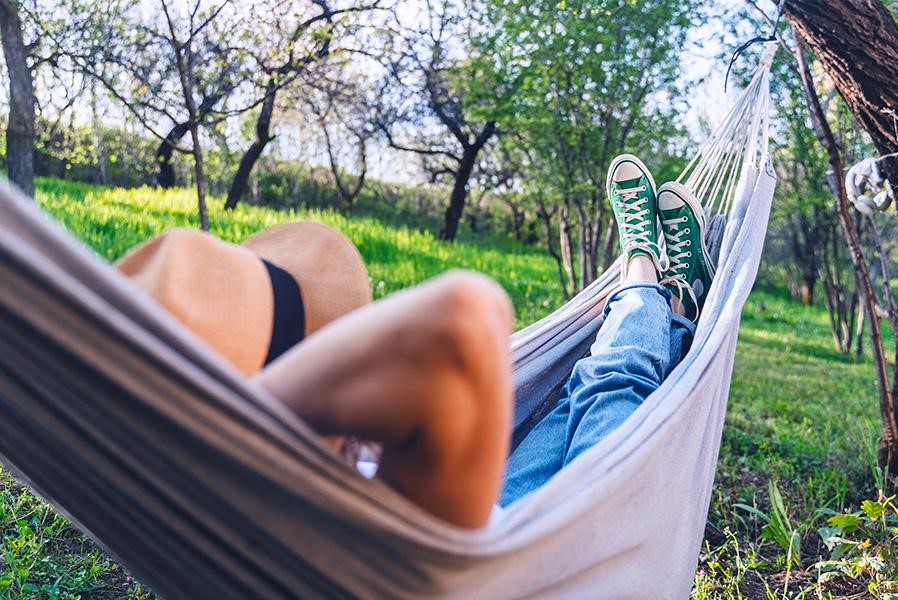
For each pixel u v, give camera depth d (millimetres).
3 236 765
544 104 6383
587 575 1187
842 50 2818
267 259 1318
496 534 976
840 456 4148
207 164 10211
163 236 1190
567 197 6824
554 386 2158
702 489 1633
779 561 2924
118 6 6508
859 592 2725
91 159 9148
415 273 8555
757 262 2174
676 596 1471
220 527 1004
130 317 836
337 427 933
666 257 2496
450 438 914
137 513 1086
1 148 7633
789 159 7973
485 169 10430
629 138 6527
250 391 854
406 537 888
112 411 902
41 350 863
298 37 6434
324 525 926
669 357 2008
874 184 3428
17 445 1149
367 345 897
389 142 10047
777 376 7031
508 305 976
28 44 6520
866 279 3682
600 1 5895
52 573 2443
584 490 1133
